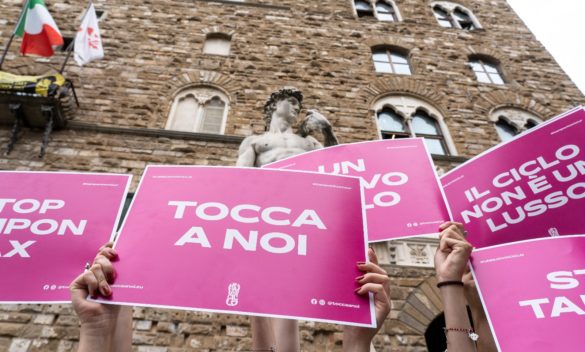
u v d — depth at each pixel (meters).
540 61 12.75
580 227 2.83
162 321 5.52
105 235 2.46
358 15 13.93
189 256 2.14
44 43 8.76
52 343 5.16
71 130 8.08
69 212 2.55
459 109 10.46
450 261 2.47
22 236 2.42
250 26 12.04
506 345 2.18
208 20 11.98
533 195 3.10
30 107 7.65
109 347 1.91
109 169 7.48
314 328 5.67
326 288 2.04
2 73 7.91
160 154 7.93
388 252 6.83
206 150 8.14
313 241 2.26
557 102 11.23
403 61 12.20
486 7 15.21
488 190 3.30
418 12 14.21
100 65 9.80
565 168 3.10
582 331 2.10
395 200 3.13
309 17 12.88
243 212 2.38
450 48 12.66
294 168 3.64
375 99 10.35
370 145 3.63
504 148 3.43
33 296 2.17
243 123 9.00
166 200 2.45
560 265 2.39
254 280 2.05
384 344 5.61
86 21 9.14
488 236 3.10
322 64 11.06
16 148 7.51
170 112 9.19
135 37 10.81
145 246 2.18
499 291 2.40
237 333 5.52
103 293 1.96
